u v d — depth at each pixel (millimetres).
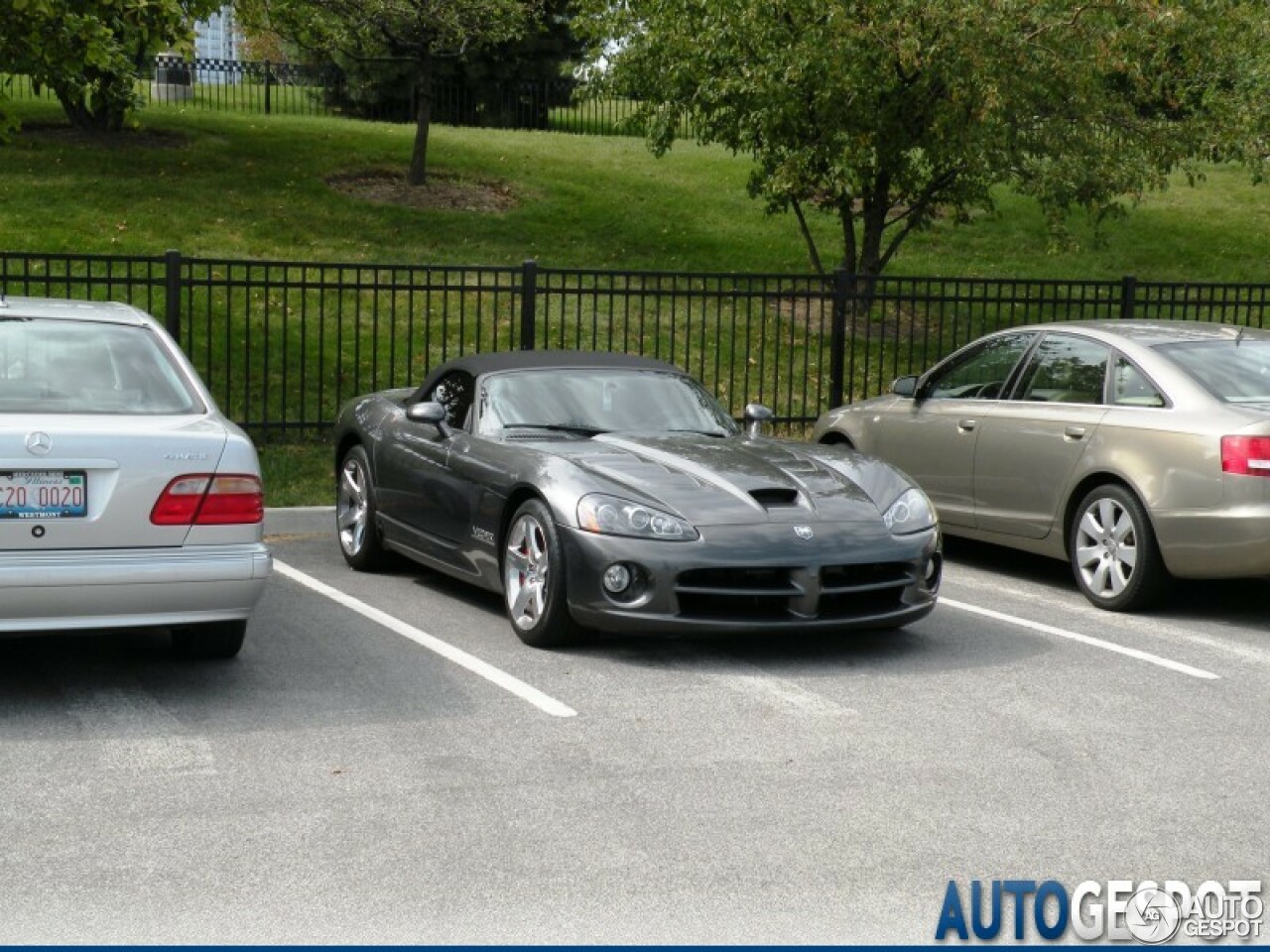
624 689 6066
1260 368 7930
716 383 12555
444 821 4473
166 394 6023
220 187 18750
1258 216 22188
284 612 7516
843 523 6641
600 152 23500
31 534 5352
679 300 16828
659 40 15297
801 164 14859
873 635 7227
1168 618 7719
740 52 14648
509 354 8195
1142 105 17797
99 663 6332
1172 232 21234
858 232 20078
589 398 7840
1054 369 8602
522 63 27766
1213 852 4340
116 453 5473
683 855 4227
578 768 5020
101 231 16562
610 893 3938
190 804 4578
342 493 8977
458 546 7543
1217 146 15477
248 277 11438
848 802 4707
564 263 17781
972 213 21469
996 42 13672
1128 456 7770
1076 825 4539
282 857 4160
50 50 11148
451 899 3883
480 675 6262
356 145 21578
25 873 4012
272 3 20812
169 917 3744
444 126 25391
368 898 3881
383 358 13984
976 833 4453
